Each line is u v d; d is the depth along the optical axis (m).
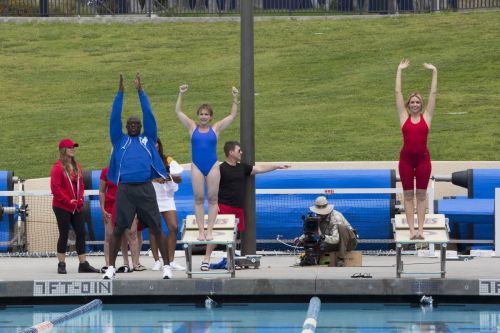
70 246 51.75
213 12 124.12
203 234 36.59
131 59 105.00
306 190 47.62
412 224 35.91
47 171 64.56
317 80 92.69
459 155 63.72
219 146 68.31
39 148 71.25
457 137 68.56
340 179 50.88
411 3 123.44
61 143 40.00
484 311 35.16
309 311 33.62
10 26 117.88
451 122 73.44
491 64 92.50
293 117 78.06
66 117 81.81
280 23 117.19
